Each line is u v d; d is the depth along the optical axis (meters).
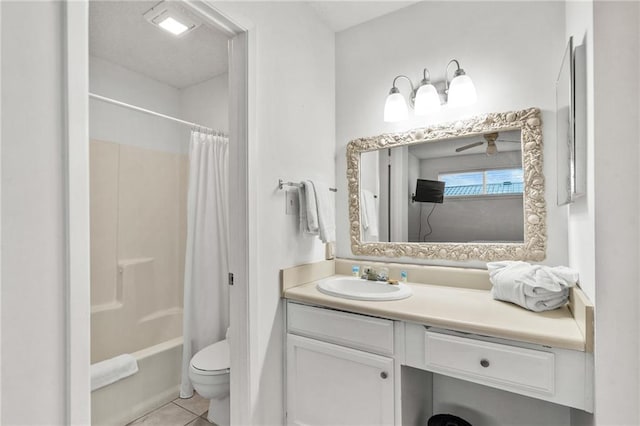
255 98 1.49
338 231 2.14
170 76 2.73
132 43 2.22
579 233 1.18
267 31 1.58
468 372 1.17
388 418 1.33
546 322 1.13
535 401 1.47
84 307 0.84
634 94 0.88
